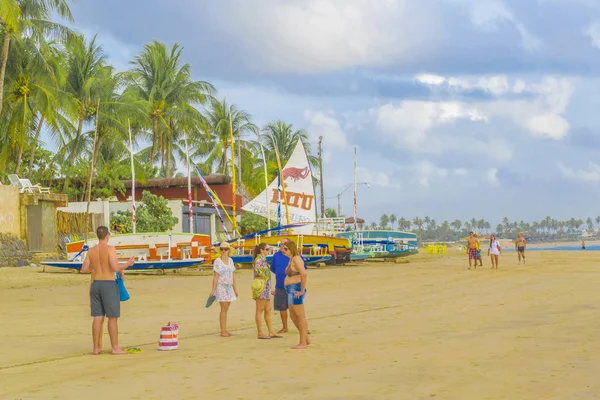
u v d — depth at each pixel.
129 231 47.19
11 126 46.22
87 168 54.97
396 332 13.47
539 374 8.97
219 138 78.38
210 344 12.46
